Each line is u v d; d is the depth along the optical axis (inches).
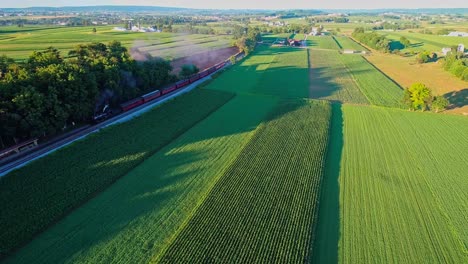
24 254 1152.2
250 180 1642.5
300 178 1679.4
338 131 2354.8
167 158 1860.2
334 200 1529.3
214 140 2122.3
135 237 1251.8
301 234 1290.6
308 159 1877.5
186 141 2094.0
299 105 2896.2
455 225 1369.3
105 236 1249.4
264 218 1371.8
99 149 1876.2
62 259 1138.0
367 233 1323.8
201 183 1622.8
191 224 1321.4
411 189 1624.0
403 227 1359.5
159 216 1371.8
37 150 1844.2
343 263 1177.4
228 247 1212.5
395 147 2089.1
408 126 2447.1
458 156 1968.5
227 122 2469.2
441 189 1621.6
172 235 1272.1
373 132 2338.8
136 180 1622.8
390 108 2869.1
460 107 2908.5
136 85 2898.6
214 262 1144.8
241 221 1349.7
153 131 2196.1
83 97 2139.5
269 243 1240.2
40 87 1950.1
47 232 1256.8
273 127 2341.3
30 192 1455.5
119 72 2576.3
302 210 1430.9
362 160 1914.4
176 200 1481.3
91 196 1477.6
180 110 2650.1
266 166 1784.0
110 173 1654.8
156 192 1533.0
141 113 2508.6
